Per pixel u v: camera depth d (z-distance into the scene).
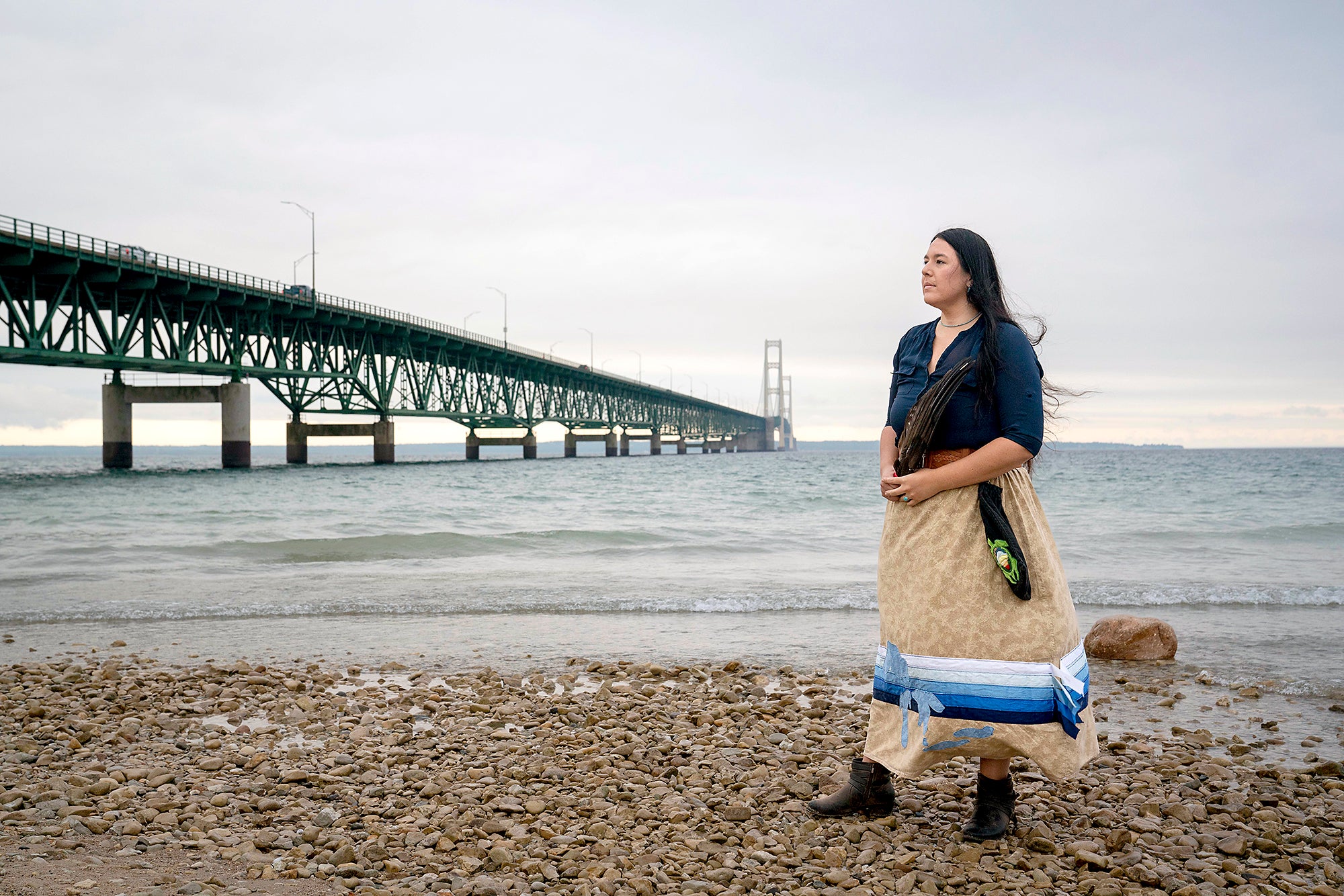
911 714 2.79
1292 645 6.93
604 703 5.16
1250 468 58.59
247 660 6.55
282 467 64.38
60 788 3.54
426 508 23.62
